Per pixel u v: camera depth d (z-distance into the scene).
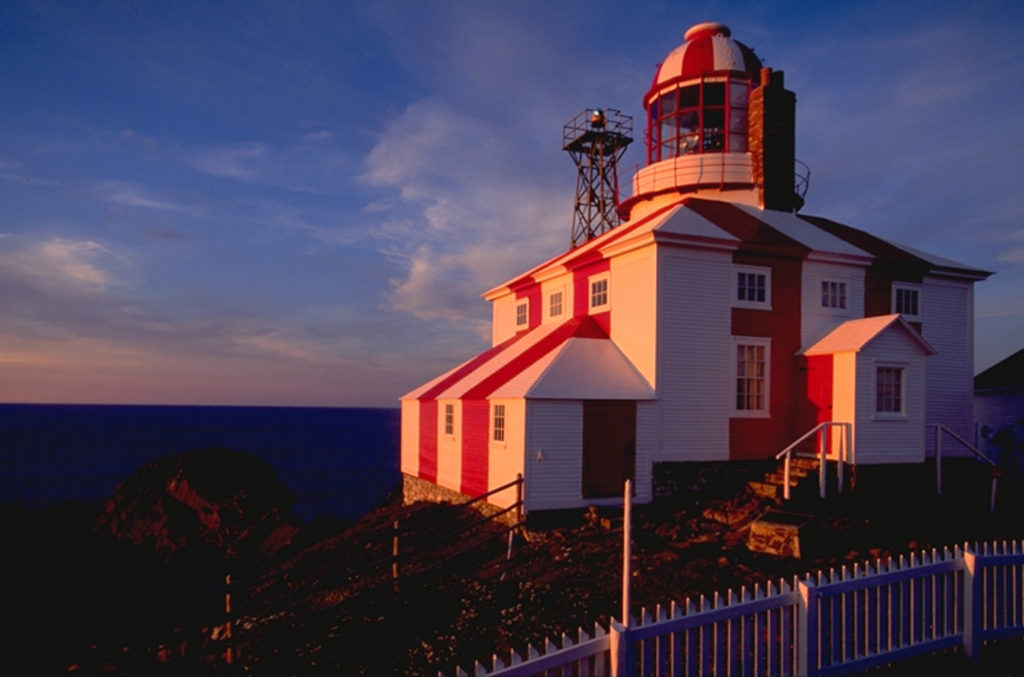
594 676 6.74
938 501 18.41
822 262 21.80
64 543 28.73
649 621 6.98
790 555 13.87
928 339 23.81
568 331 22.17
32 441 134.00
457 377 26.05
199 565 27.36
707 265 20.17
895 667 8.55
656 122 26.77
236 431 173.38
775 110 24.19
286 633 13.96
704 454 19.72
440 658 11.02
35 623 21.61
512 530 16.70
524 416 17.81
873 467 18.73
